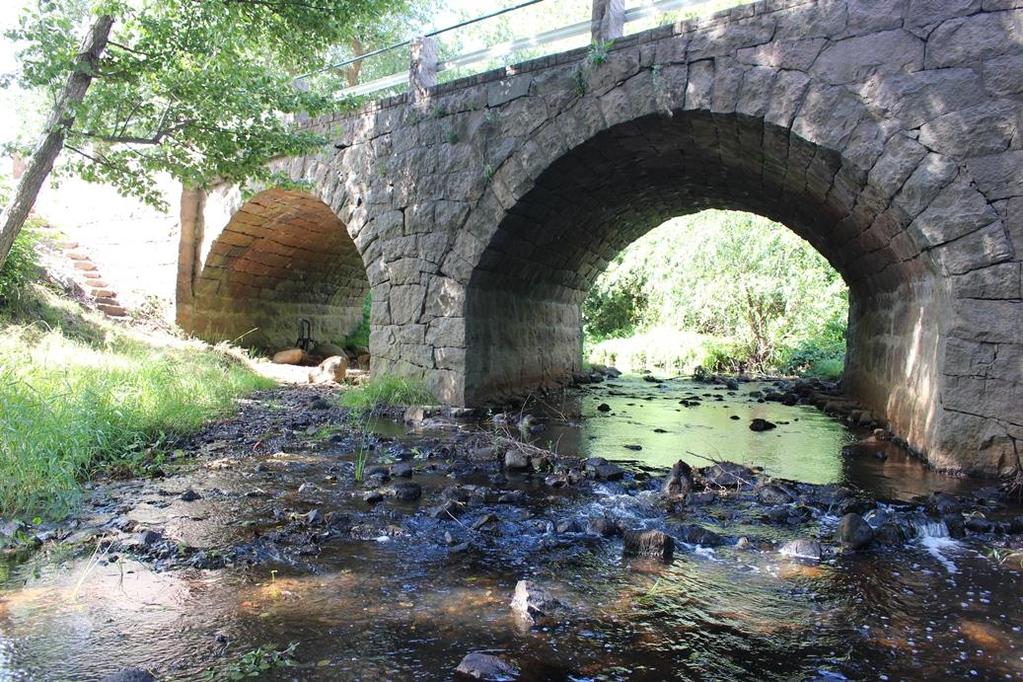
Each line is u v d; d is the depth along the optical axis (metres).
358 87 10.67
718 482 5.81
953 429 5.98
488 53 9.08
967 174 5.85
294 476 5.80
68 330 10.52
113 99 8.15
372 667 2.79
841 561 4.09
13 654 2.84
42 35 7.30
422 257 9.50
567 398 11.63
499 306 10.33
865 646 3.06
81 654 2.85
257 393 10.25
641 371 17.83
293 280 16.20
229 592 3.51
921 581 3.79
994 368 5.78
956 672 2.84
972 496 5.39
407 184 9.59
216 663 2.80
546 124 8.30
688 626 3.23
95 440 5.98
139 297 14.09
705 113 7.14
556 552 4.19
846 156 6.34
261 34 8.92
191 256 13.81
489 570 3.88
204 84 7.79
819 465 6.61
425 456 6.72
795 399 11.80
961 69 5.88
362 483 5.62
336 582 3.66
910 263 7.10
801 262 17.12
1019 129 5.67
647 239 21.48
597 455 7.02
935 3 5.96
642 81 7.46
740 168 9.02
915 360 7.27
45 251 13.94
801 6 6.52
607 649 3.00
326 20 8.66
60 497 4.79
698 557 4.14
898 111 6.11
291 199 12.62
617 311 23.31
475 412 9.01
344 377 12.38
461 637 3.07
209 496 5.16
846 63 6.33
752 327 17.80
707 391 13.29
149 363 8.73
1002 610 3.43
